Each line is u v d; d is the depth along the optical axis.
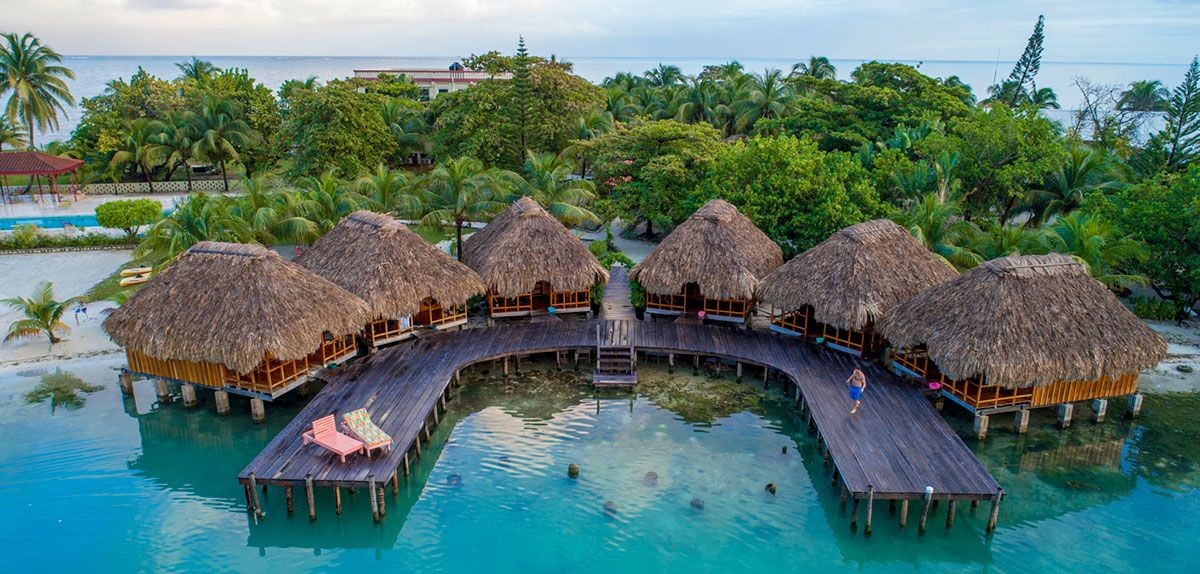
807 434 25.66
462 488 22.38
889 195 43.09
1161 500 21.75
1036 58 70.00
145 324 24.95
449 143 61.25
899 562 19.52
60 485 22.27
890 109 54.81
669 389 29.03
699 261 31.39
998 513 21.12
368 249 29.08
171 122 64.56
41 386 28.30
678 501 21.73
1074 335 23.75
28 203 60.19
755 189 37.28
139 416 26.39
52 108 71.88
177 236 33.56
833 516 21.19
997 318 23.48
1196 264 32.53
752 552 19.62
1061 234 33.72
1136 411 26.25
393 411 24.14
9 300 30.70
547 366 31.03
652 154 45.16
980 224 41.69
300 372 26.27
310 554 19.86
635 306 34.47
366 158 59.22
